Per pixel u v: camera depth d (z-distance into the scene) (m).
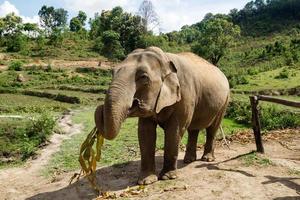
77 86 39.41
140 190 6.77
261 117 15.20
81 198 6.88
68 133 14.91
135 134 14.05
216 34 51.91
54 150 11.91
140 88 6.23
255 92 31.95
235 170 7.55
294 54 51.47
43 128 14.12
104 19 78.12
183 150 10.48
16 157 11.88
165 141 7.14
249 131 13.81
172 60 6.95
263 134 12.62
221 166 7.89
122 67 6.25
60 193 7.28
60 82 43.78
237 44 81.19
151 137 7.18
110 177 7.91
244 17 116.25
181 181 7.07
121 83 6.01
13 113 23.34
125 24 69.81
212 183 6.88
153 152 7.23
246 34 94.94
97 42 69.19
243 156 8.39
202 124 7.93
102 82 43.66
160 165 8.48
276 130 14.04
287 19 103.94
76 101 29.58
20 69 50.12
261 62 55.50
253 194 6.38
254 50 65.88
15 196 7.77
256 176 7.16
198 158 8.89
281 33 88.88
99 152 6.54
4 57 59.38
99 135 6.49
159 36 69.69
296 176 7.27
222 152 9.55
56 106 26.44
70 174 8.83
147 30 71.50
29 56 62.28
